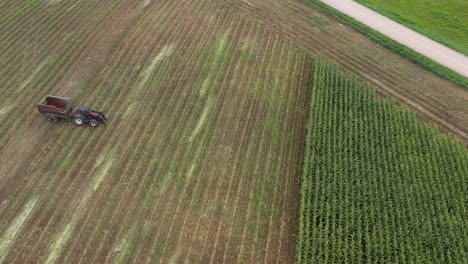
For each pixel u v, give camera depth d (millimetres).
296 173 26391
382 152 26656
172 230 22766
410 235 22469
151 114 29625
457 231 22594
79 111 27531
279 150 27766
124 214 23328
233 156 27172
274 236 22906
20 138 27281
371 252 21828
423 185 25188
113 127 28469
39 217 22984
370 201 23688
